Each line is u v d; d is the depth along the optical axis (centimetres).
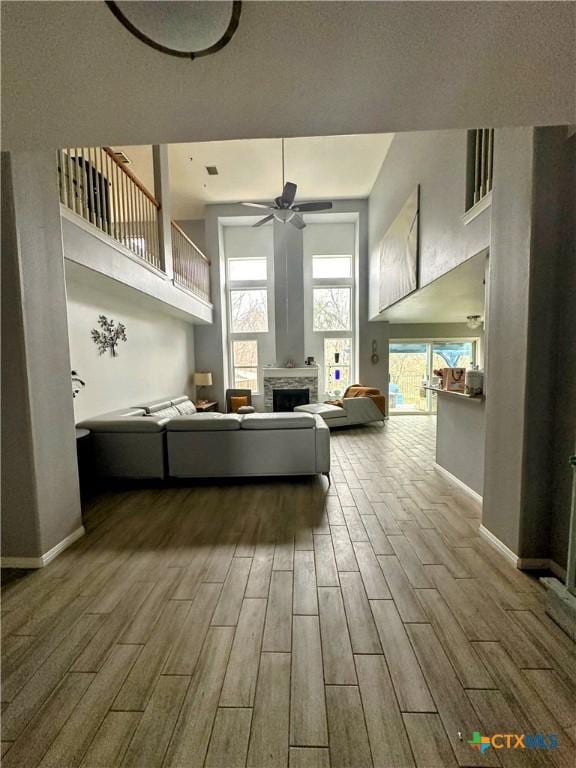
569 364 197
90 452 349
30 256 222
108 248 359
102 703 133
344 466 426
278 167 648
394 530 264
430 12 117
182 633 166
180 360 729
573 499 170
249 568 218
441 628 167
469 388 310
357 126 181
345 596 190
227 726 124
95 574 214
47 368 235
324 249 848
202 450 353
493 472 241
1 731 123
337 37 125
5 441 219
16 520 222
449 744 118
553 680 140
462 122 179
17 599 192
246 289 865
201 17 115
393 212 564
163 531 267
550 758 113
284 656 152
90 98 153
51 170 243
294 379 812
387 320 782
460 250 316
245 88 150
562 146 196
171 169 652
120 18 114
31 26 117
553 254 201
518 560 215
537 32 124
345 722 125
